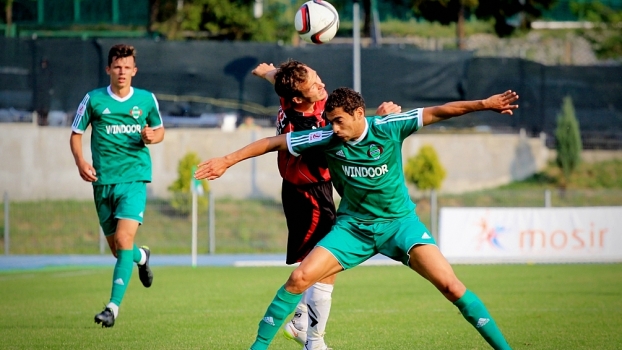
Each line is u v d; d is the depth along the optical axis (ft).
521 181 199.93
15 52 181.47
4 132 186.60
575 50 250.57
